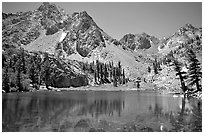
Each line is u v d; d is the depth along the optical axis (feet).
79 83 610.24
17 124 106.52
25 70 446.19
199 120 119.55
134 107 172.76
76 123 112.37
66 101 213.66
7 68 376.48
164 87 470.39
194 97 253.65
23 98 237.25
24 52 492.95
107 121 117.91
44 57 548.72
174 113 143.74
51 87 512.63
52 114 135.44
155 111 151.43
